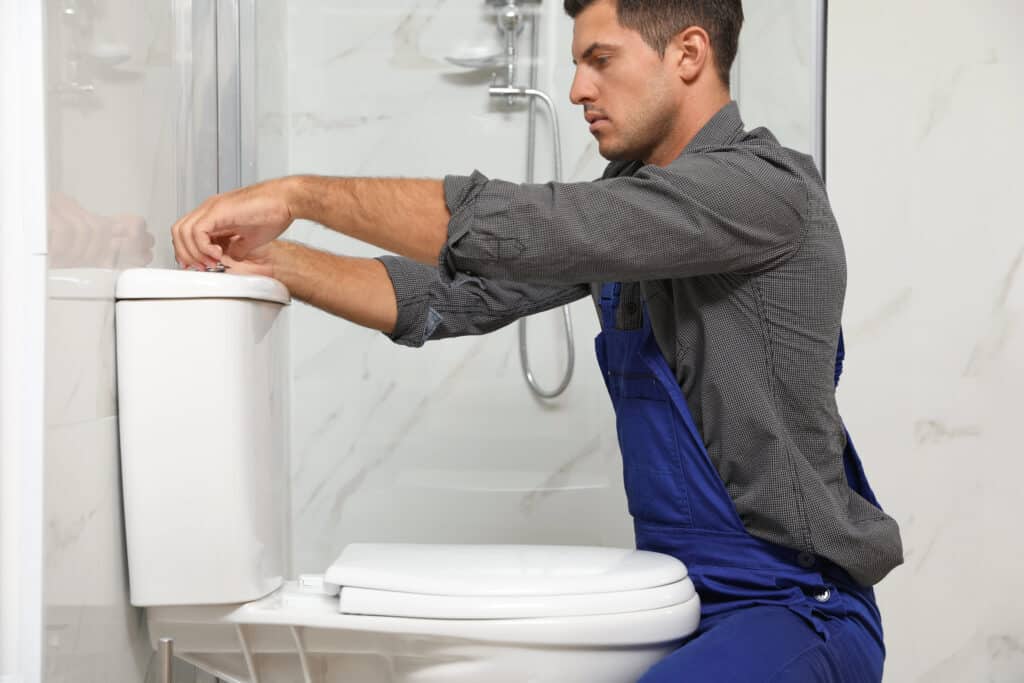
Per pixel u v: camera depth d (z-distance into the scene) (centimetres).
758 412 116
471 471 200
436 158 199
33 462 84
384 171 199
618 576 109
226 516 108
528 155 199
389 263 141
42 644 84
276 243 133
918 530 203
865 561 115
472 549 124
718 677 99
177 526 108
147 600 108
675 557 124
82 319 96
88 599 97
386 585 108
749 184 113
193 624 112
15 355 84
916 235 202
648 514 127
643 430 126
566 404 201
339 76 198
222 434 108
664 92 127
